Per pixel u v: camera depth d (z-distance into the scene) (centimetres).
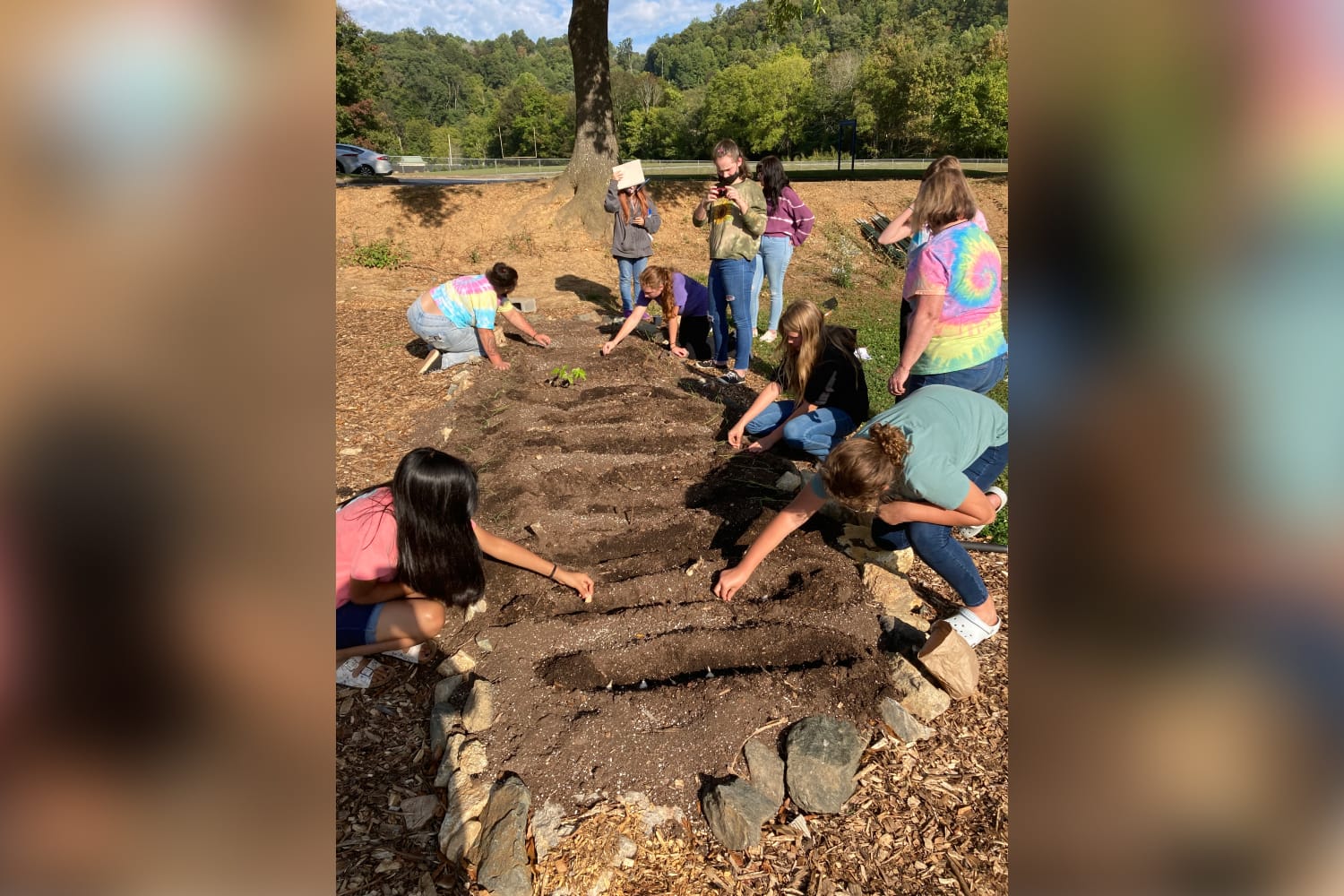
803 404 425
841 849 213
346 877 201
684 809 225
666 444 457
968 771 237
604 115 1243
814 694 261
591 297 964
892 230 421
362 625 263
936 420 281
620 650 281
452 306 564
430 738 248
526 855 208
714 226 560
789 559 334
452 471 253
